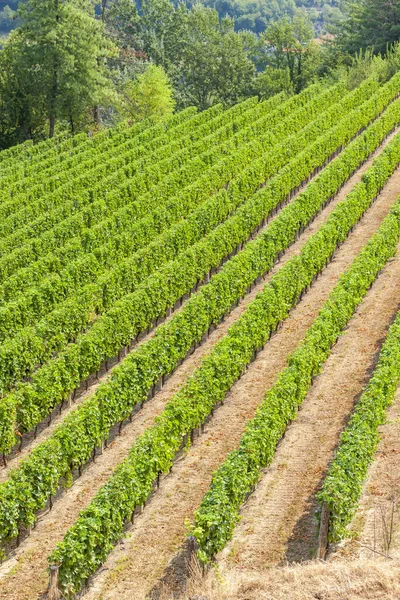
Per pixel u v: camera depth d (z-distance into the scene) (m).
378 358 40.62
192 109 91.19
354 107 83.19
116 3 132.12
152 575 27.70
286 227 52.41
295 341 43.44
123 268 47.78
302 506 30.41
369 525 28.30
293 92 112.00
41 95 91.31
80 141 85.31
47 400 37.00
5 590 27.67
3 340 43.81
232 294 46.09
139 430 36.97
